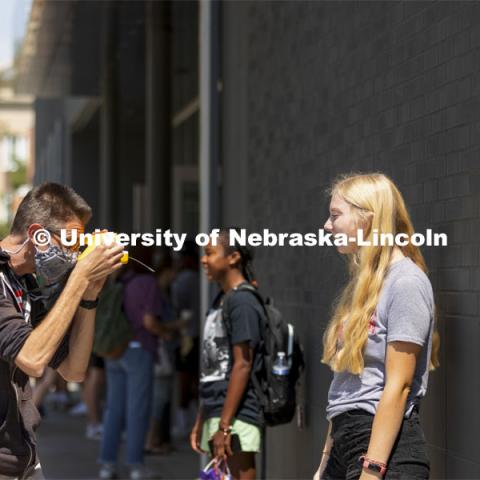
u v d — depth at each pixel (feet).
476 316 15.57
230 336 20.34
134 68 59.77
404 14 18.67
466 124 16.06
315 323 23.08
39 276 13.98
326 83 22.85
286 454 25.35
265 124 27.27
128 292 32.76
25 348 12.76
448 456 16.44
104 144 67.46
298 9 24.81
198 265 40.91
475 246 15.66
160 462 36.58
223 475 19.92
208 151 31.40
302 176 24.29
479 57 15.64
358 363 13.55
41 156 97.04
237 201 29.81
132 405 32.94
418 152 17.97
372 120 20.15
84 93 68.44
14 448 13.51
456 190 16.39
